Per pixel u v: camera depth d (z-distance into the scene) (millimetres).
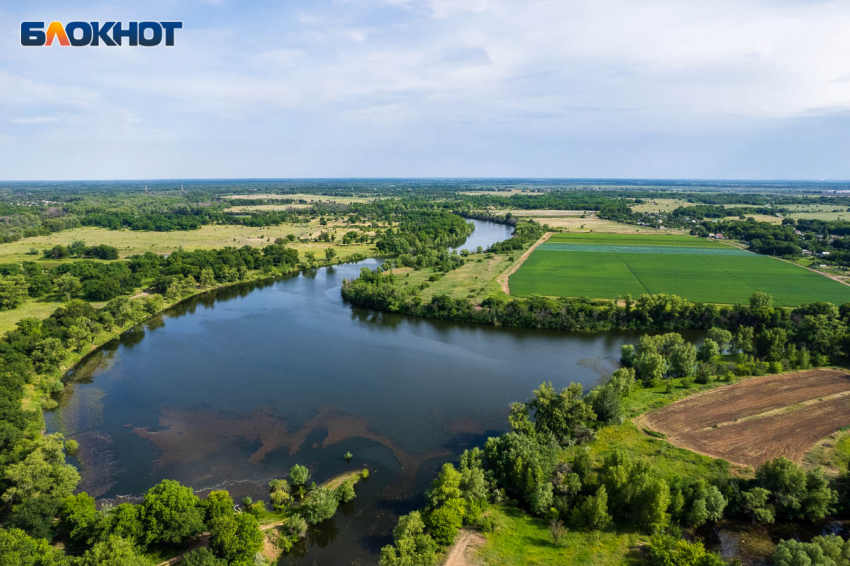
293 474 70875
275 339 138125
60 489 63562
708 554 53625
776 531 62562
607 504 63625
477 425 90688
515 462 68562
